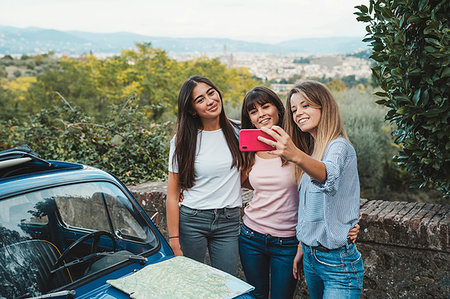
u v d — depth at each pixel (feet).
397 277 11.13
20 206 7.60
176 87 148.77
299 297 12.74
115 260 8.22
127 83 159.43
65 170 8.85
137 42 157.58
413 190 31.27
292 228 10.02
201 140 10.61
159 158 21.80
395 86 10.75
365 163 31.89
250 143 7.57
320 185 7.39
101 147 22.40
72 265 7.70
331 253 8.24
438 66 9.93
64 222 8.04
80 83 174.91
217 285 7.45
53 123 23.62
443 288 10.61
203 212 10.53
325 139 8.27
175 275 7.76
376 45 10.97
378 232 11.10
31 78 317.42
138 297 7.04
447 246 10.34
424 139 10.97
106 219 8.61
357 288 8.30
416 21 10.11
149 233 9.09
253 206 10.35
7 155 8.85
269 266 10.96
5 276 6.97
